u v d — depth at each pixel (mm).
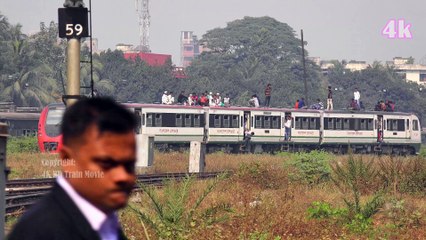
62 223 8914
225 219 44125
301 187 83750
